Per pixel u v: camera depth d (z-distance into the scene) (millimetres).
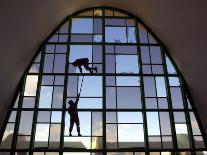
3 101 6605
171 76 7633
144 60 7742
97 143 6738
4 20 5672
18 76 7102
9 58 6387
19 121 6879
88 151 6652
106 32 7992
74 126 6883
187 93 7461
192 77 7180
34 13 6531
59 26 8000
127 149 6723
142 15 7977
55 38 7855
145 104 7191
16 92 7172
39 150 6617
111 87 7320
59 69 7484
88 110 7027
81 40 7863
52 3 6926
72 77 7402
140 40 8000
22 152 6578
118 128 6902
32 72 7418
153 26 7918
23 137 6730
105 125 6883
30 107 7027
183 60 7332
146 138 6816
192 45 6754
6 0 5379
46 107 7043
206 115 6879
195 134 7039
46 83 7316
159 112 7164
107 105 7113
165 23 7363
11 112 6969
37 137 6754
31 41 7086
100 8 8258
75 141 6746
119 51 7785
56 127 6852
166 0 6672
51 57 7617
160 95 7375
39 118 6922
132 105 7172
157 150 6754
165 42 7848
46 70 7469
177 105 7312
